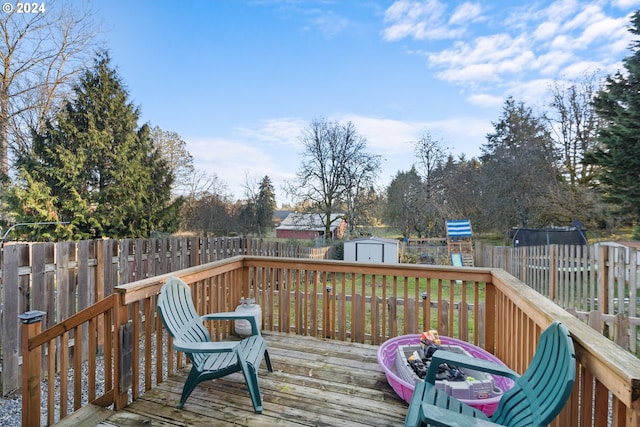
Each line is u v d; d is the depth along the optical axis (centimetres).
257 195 1909
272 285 396
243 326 370
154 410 230
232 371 241
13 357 337
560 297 631
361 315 356
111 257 439
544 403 142
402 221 1833
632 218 1170
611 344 138
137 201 1209
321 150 1711
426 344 262
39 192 1022
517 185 1591
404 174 1861
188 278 300
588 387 143
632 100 1024
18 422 287
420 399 174
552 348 157
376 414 224
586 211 1399
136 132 1291
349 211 1716
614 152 1051
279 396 247
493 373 180
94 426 212
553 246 647
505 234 1617
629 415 112
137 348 248
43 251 366
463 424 132
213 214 1739
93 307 235
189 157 1725
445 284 983
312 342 353
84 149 1134
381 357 273
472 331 506
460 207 1756
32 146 1096
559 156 1602
